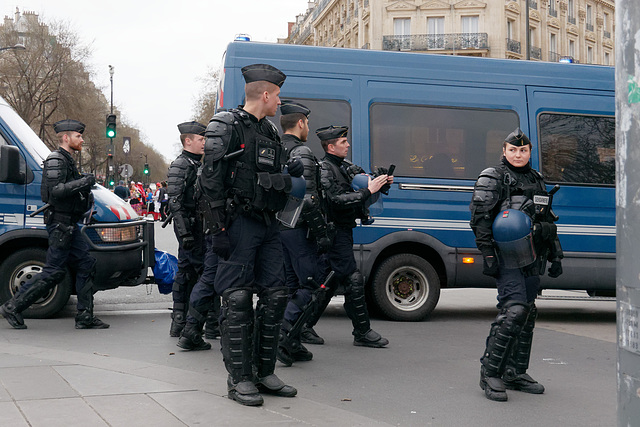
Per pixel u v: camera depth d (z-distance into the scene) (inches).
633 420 90.8
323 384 201.2
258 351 180.2
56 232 266.4
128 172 1443.2
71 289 303.4
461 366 226.4
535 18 2165.4
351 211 239.3
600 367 231.5
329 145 241.0
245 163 172.2
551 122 327.3
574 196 324.2
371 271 317.1
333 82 315.9
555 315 354.9
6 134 301.0
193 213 258.4
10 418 151.3
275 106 178.7
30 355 216.5
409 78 320.2
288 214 183.5
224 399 172.4
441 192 316.8
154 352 237.3
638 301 90.0
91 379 186.7
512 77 326.6
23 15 1876.2
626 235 92.0
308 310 225.6
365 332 255.0
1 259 301.3
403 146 316.8
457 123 321.4
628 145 91.7
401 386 200.4
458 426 165.2
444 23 2073.1
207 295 238.4
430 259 323.9
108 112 2156.7
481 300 398.0
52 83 1867.6
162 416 156.1
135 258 308.5
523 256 181.9
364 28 2214.6
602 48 2527.1
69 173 268.8
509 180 185.2
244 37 317.4
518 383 198.2
